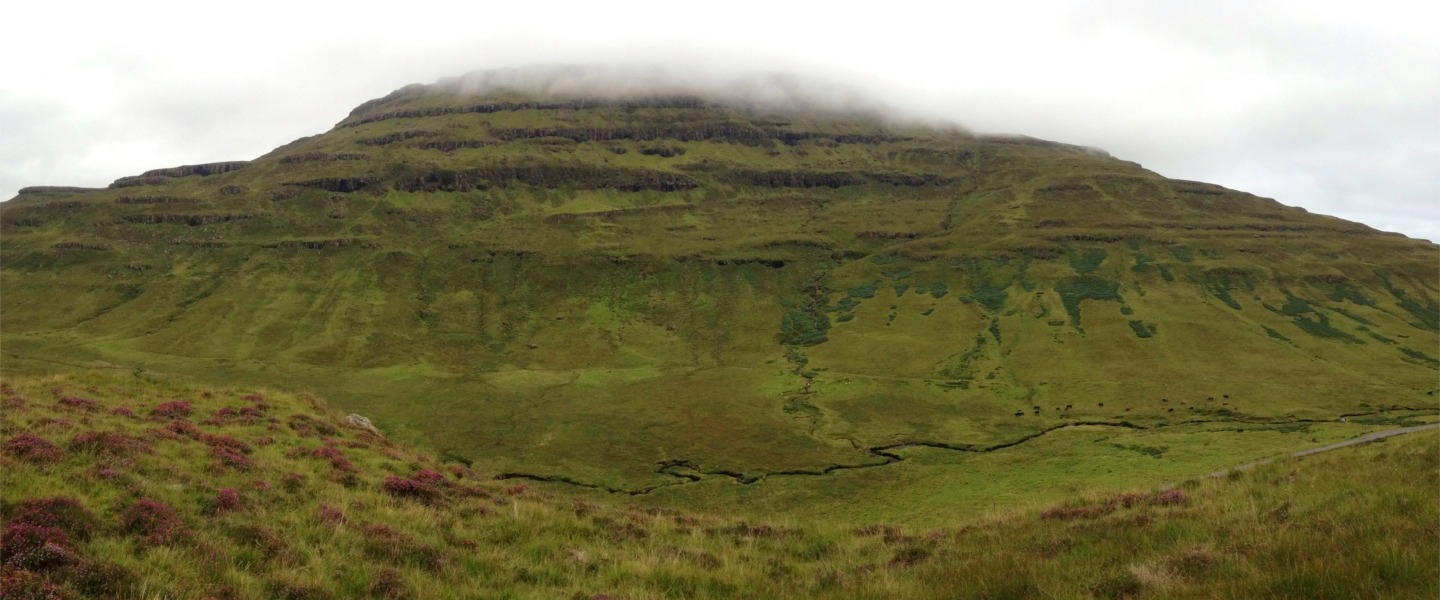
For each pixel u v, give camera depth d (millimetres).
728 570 18078
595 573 17516
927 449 112000
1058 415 128750
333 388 159625
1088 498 26969
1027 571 14328
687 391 153125
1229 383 141000
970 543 20438
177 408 28500
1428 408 123375
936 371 166625
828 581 17188
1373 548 11547
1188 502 23062
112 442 20188
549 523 22234
